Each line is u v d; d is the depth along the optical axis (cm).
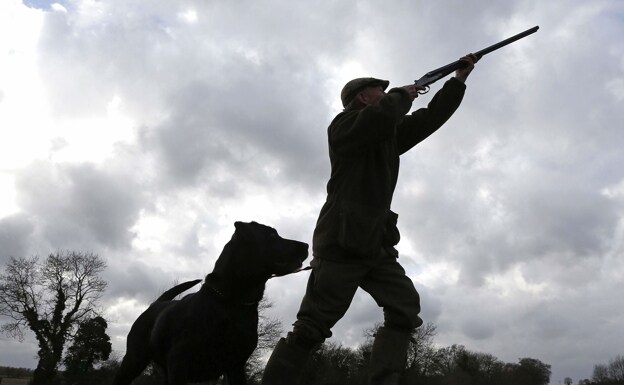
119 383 572
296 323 360
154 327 533
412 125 404
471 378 8181
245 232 486
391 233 379
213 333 480
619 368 12850
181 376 489
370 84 379
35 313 5094
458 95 410
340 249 356
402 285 373
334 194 366
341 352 5478
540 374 12244
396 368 364
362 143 345
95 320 5284
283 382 349
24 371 8806
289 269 479
